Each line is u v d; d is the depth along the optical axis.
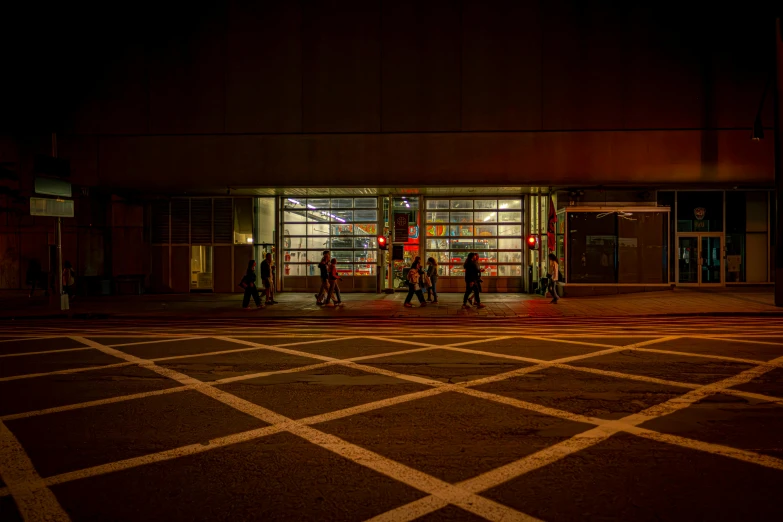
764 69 20.97
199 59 22.27
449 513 3.78
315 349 10.41
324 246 24.70
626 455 4.83
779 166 17.16
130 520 3.71
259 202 24.67
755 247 22.61
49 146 22.58
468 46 21.56
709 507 3.84
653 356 9.46
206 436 5.40
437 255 24.50
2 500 4.04
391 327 13.92
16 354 9.92
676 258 22.62
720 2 21.11
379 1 21.84
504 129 21.39
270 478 4.39
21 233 25.69
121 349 10.45
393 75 21.72
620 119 21.17
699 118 21.02
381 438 5.32
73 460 4.79
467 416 6.01
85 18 22.55
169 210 24.59
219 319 15.95
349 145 21.77
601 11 21.34
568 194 21.97
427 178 21.58
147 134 22.30
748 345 10.55
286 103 21.98
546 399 6.69
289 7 22.09
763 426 5.61
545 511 3.80
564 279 21.78
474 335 12.29
